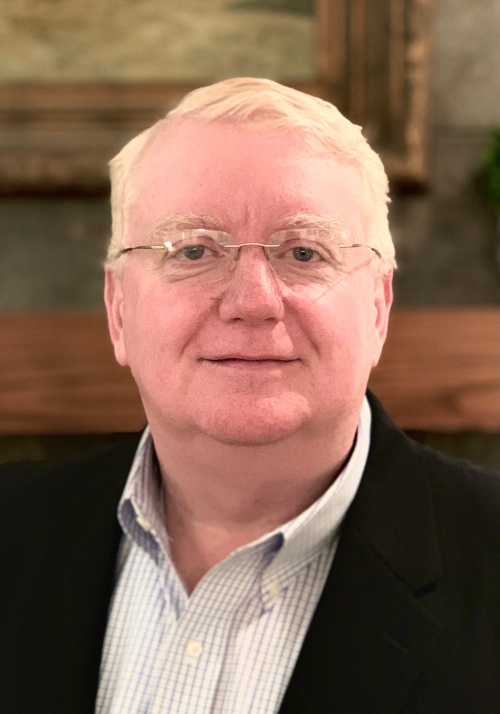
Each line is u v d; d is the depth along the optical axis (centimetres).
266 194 86
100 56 185
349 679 84
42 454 186
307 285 86
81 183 186
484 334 172
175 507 102
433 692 82
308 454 89
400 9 180
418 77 181
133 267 93
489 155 183
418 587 89
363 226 93
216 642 91
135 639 96
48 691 94
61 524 109
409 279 190
